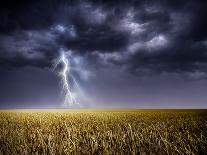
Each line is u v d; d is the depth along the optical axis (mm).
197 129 14328
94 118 26719
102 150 8133
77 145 8789
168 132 12125
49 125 17469
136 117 28531
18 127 16453
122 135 10617
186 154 7578
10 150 8375
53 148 8391
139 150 7875
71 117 28953
